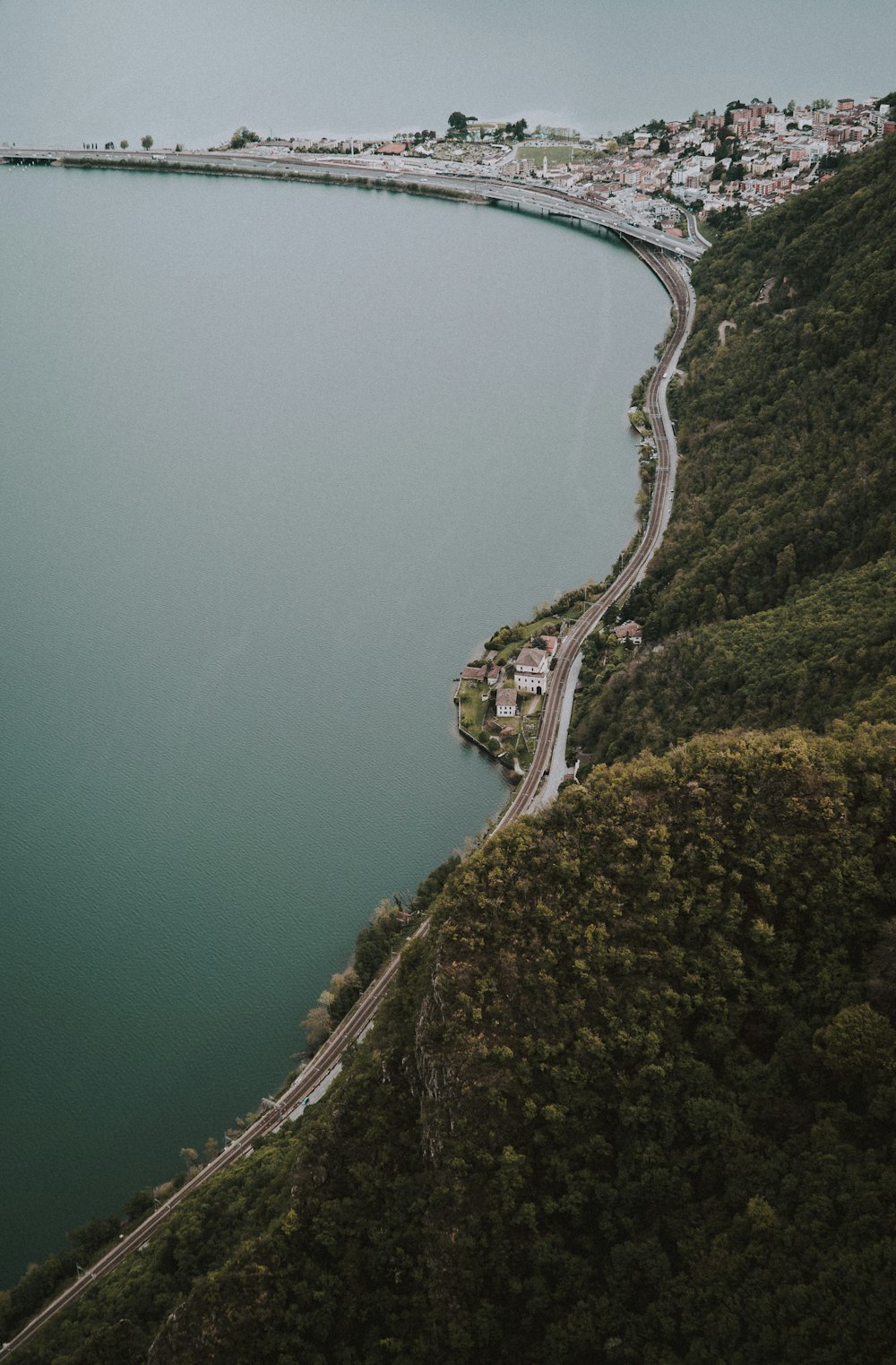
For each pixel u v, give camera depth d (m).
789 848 149.25
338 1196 143.88
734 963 144.12
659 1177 131.62
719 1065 139.62
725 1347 119.81
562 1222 134.38
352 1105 150.50
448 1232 134.88
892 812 149.00
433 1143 140.50
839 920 144.12
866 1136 127.81
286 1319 136.50
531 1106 138.25
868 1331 113.06
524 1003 145.25
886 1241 116.38
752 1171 129.62
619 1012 143.25
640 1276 128.00
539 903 151.25
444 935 151.38
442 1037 144.88
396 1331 133.75
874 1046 130.38
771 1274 121.25
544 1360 127.88
